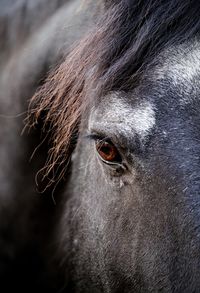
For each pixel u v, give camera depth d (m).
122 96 4.48
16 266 6.69
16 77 6.41
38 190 6.36
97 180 5.03
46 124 5.94
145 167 4.29
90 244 5.39
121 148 4.41
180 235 4.10
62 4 6.39
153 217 4.30
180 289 4.11
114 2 4.73
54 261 6.43
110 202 4.78
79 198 5.61
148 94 4.36
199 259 3.98
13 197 6.52
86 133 5.09
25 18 6.64
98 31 4.76
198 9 4.36
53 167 5.75
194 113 4.18
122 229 4.67
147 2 4.52
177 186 4.11
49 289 6.56
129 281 4.76
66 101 5.10
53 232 6.42
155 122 4.27
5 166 6.54
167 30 4.44
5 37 6.77
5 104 6.50
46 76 6.07
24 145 6.34
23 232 6.57
